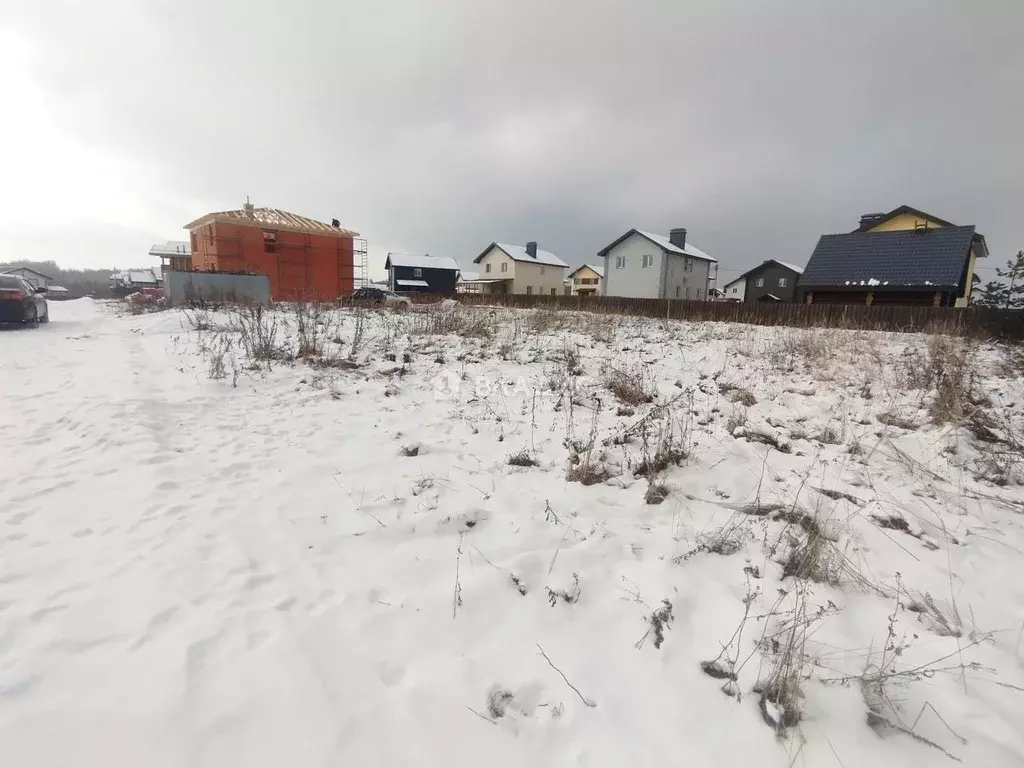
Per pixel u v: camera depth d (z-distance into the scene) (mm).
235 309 13797
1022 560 3006
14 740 1787
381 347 9234
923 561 3016
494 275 58969
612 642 2398
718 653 2305
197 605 2539
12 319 12727
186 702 1983
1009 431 4859
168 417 5344
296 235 27969
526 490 3875
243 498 3676
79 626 2357
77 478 3873
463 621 2527
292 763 1781
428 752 1859
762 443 4828
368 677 2174
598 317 16609
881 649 2305
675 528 3338
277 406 5859
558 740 1927
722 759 1841
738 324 16531
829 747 1870
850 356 8961
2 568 2766
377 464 4336
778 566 2922
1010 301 20391
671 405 5730
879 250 23625
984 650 2314
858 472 4188
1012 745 1863
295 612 2537
